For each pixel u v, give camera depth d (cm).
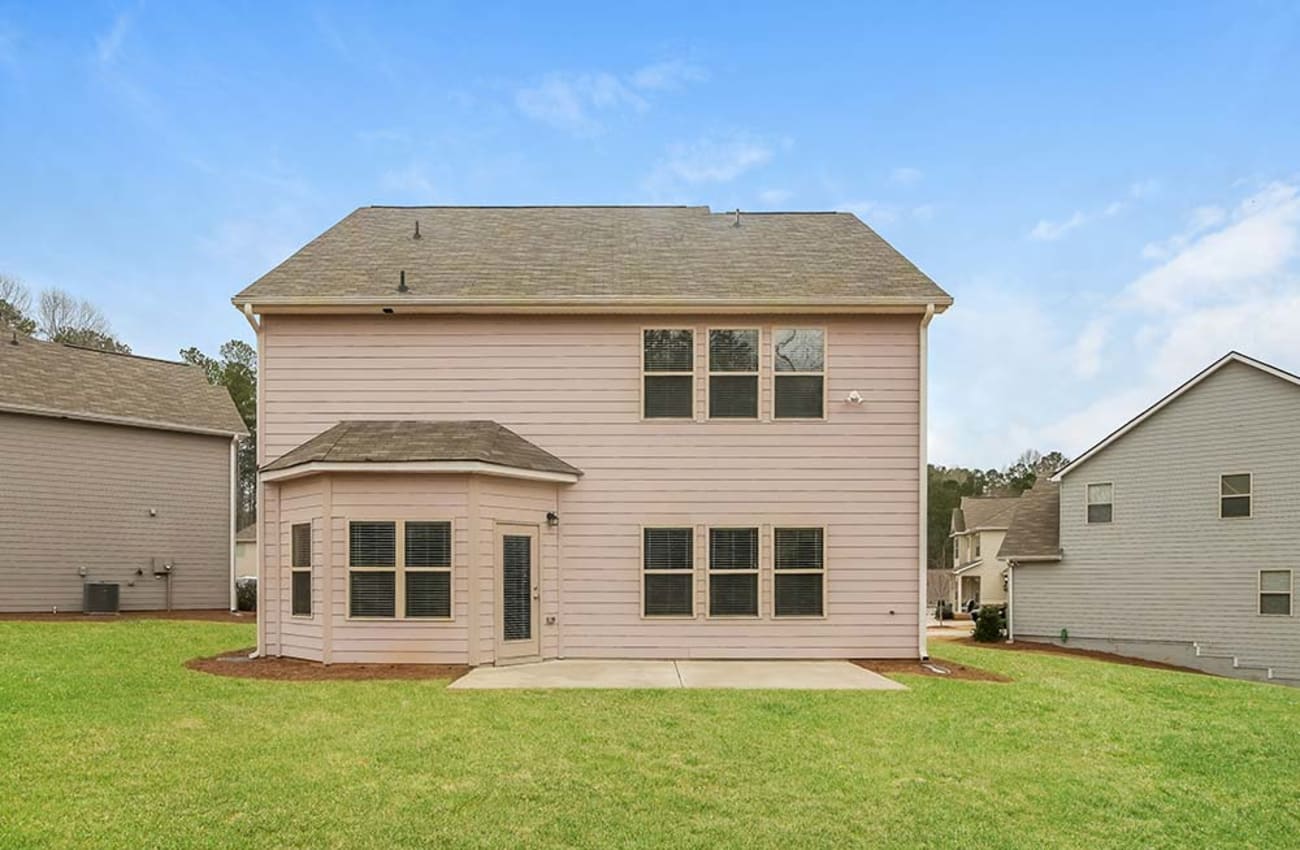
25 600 1692
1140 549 1966
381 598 1075
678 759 648
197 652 1163
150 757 615
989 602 3488
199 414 2047
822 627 1188
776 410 1207
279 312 1184
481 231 1444
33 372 1831
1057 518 2197
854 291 1199
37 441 1731
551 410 1201
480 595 1078
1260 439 1803
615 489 1195
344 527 1080
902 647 1186
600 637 1177
